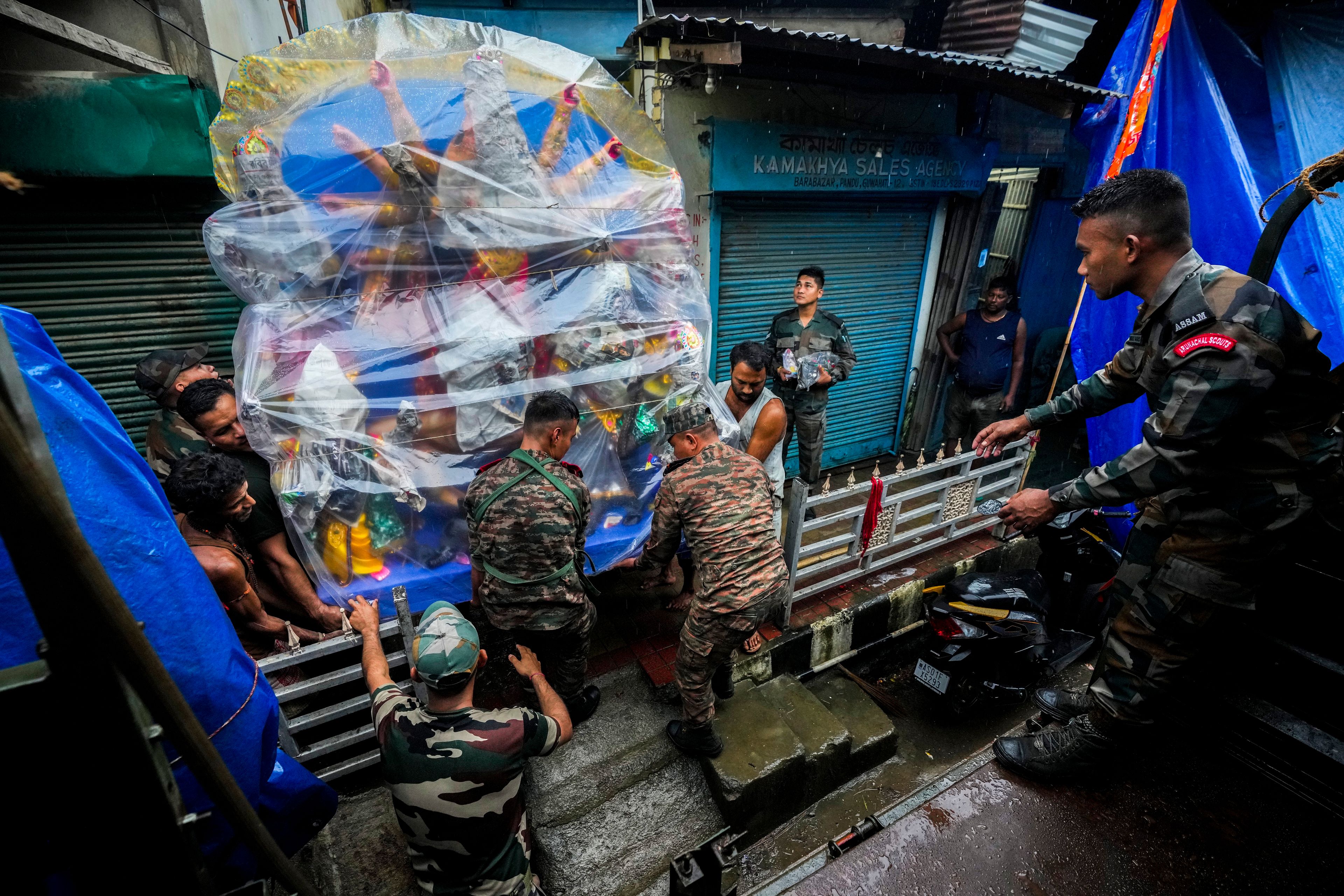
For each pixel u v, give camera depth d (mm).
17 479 576
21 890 813
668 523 2564
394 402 2367
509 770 1913
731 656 2600
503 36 2768
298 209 2352
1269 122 4922
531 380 2582
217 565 2117
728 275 5055
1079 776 2441
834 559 3793
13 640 1007
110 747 733
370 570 2543
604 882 2543
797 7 5570
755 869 2807
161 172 3090
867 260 5691
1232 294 1991
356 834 2553
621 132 3062
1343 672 2328
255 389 2213
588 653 2729
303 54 2525
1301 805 2381
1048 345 7051
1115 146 4793
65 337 3246
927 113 5281
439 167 2428
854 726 3398
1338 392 2047
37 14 2127
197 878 872
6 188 2924
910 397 6504
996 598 3426
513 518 2256
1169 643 2264
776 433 3189
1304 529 2111
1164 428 2068
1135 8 5703
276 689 2363
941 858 2170
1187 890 2098
